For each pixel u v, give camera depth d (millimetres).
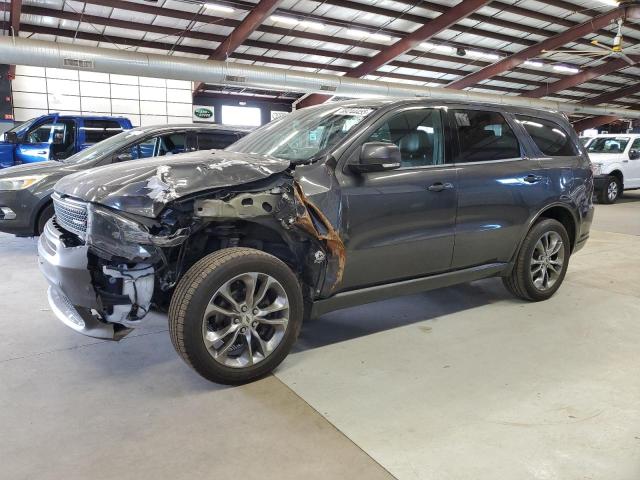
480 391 2541
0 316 3645
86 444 2088
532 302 4035
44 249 2695
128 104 19719
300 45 17766
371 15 15789
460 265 3469
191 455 2018
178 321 2404
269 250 2877
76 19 14172
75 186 2641
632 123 33688
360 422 2258
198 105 22391
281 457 2006
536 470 1914
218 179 2408
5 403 2420
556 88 24969
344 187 2814
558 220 4191
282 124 3592
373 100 3330
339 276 2812
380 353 3025
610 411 2342
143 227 2348
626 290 4383
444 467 1935
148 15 14453
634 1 16281
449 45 19000
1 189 5230
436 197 3166
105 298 2553
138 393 2533
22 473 1898
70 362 2896
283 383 2639
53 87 18188
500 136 3668
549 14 17281
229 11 14555
